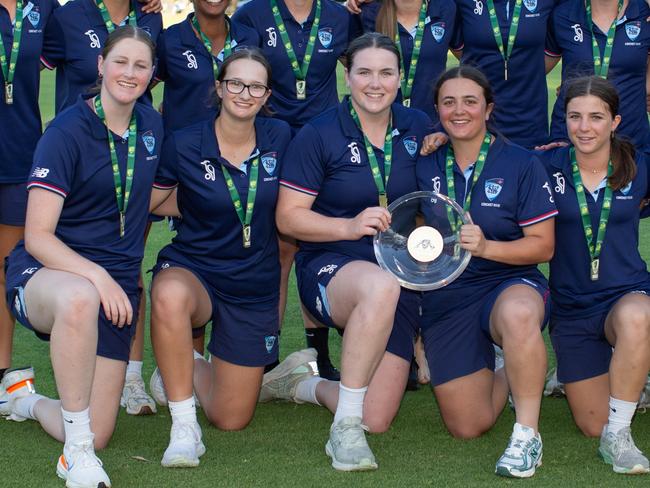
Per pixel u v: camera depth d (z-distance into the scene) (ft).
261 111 15.55
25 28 15.64
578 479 12.12
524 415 12.40
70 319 11.63
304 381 15.19
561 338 13.99
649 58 17.42
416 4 16.90
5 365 15.87
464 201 13.69
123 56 12.49
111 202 12.98
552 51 17.57
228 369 13.99
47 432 13.74
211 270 13.79
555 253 14.01
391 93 13.39
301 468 12.51
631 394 12.50
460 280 13.70
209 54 16.02
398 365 14.05
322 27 16.89
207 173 13.51
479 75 13.34
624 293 13.56
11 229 16.05
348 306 12.87
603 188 13.62
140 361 15.34
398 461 12.79
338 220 13.41
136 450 13.24
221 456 13.03
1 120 15.69
